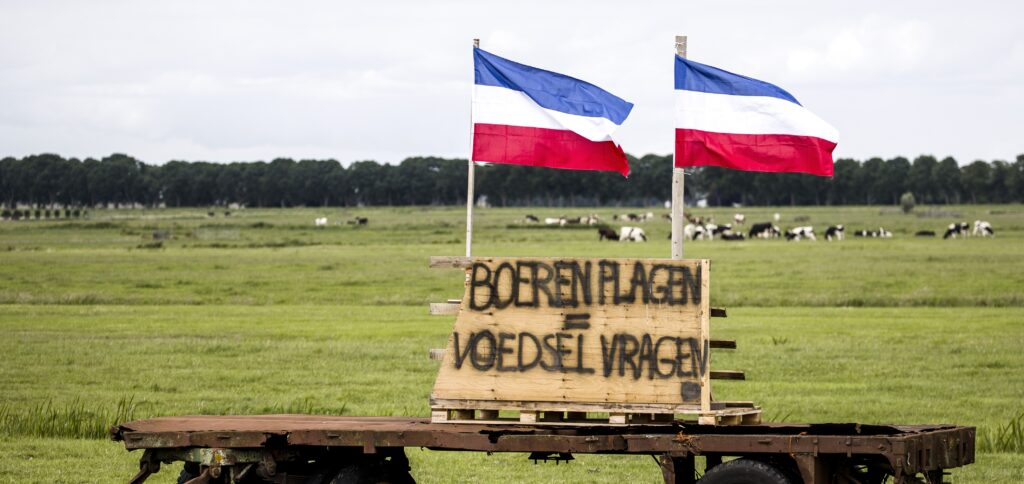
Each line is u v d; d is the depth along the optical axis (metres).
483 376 12.52
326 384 27.28
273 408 23.20
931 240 109.75
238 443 11.99
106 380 27.61
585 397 12.38
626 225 156.88
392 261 76.94
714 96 14.98
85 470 17.23
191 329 39.81
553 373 12.45
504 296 12.59
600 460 18.58
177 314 45.50
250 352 33.34
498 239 112.62
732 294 53.28
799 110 14.87
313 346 34.81
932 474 12.16
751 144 14.89
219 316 44.78
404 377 28.53
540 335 12.51
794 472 11.63
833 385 27.06
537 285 12.56
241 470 12.38
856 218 191.38
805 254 83.94
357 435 11.83
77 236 117.62
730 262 74.38
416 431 11.77
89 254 84.38
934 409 23.45
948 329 39.03
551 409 12.40
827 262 73.69
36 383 27.09
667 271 12.45
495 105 14.42
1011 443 19.41
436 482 16.66
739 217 168.00
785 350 33.53
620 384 12.38
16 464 17.61
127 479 16.64
